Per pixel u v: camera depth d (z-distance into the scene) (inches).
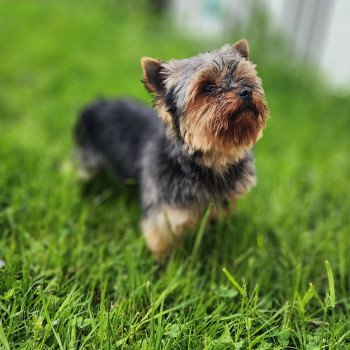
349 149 35.5
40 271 19.3
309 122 39.2
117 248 21.6
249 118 18.6
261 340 16.7
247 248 22.5
